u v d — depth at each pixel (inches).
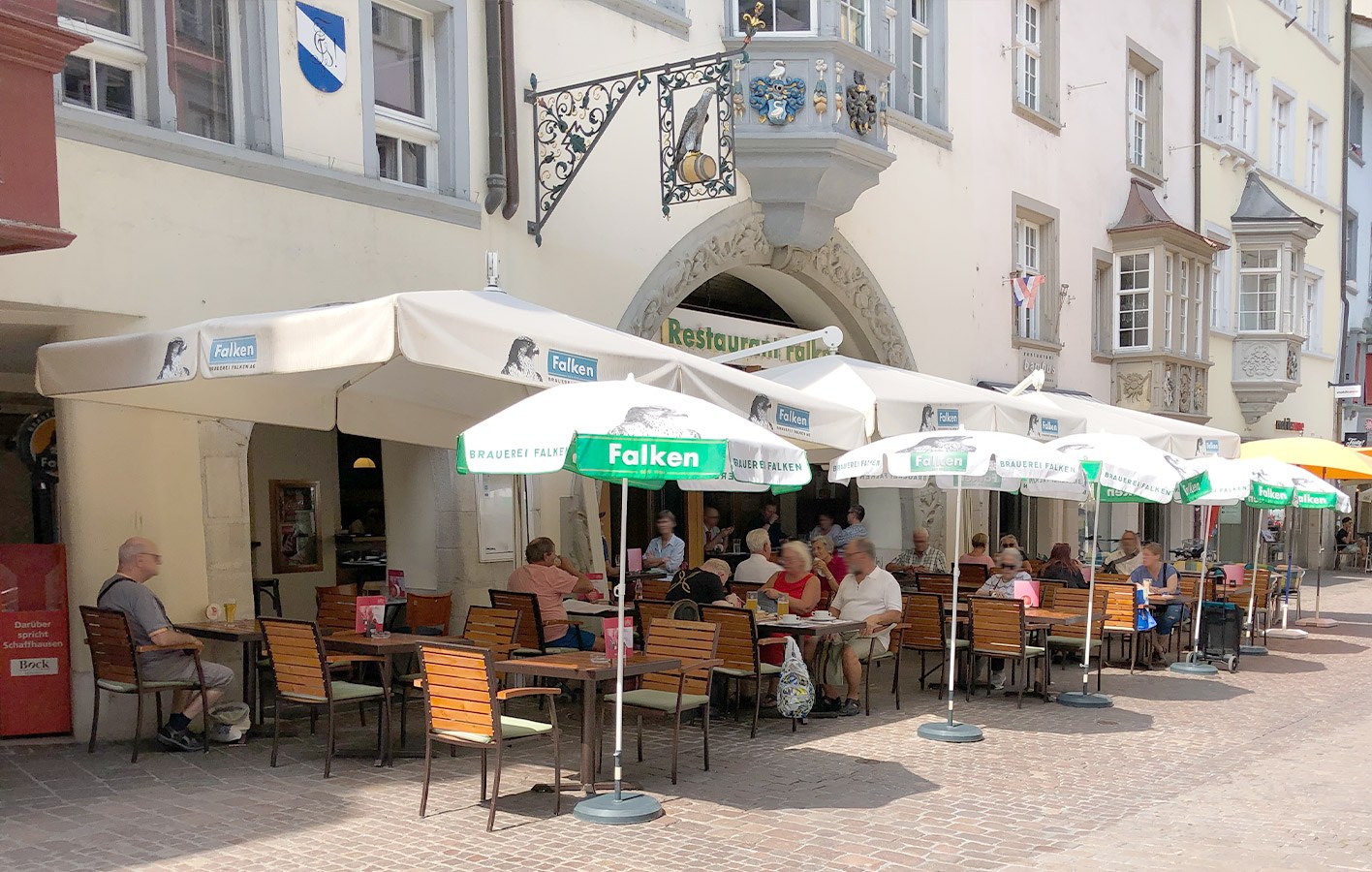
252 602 371.9
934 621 451.8
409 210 414.6
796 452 267.3
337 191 391.2
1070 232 859.4
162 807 270.1
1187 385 946.1
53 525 508.7
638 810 265.6
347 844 245.0
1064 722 398.0
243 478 370.3
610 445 239.9
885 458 363.6
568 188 475.5
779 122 542.3
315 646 301.4
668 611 390.3
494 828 257.3
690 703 309.1
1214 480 512.4
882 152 571.8
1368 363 1457.9
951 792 297.1
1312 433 1294.3
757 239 567.2
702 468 240.1
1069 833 261.6
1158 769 326.6
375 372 341.1
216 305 355.9
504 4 445.1
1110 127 916.0
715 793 293.0
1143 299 910.4
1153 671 525.3
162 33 350.9
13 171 245.3
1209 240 981.2
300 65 386.3
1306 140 1269.7
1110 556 773.3
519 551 439.2
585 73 485.7
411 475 446.3
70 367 298.7
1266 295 1132.5
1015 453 347.6
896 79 683.4
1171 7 1009.5
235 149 361.7
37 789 285.4
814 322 660.1
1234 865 241.0
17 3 244.2
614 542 610.5
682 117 531.8
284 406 344.8
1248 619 632.4
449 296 284.4
